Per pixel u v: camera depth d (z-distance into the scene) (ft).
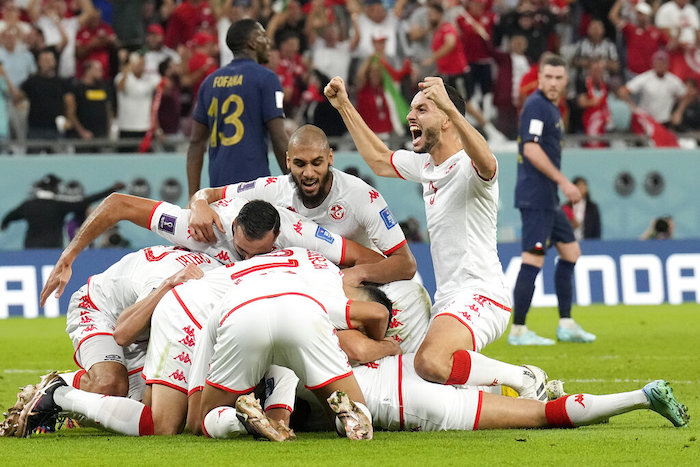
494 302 31.35
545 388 31.55
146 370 29.12
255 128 42.22
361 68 81.61
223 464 23.71
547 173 53.88
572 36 90.63
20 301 75.15
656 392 27.53
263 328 26.53
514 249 77.46
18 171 76.79
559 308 58.03
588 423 28.48
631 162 81.25
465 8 86.99
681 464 23.50
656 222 81.56
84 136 80.53
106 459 24.61
